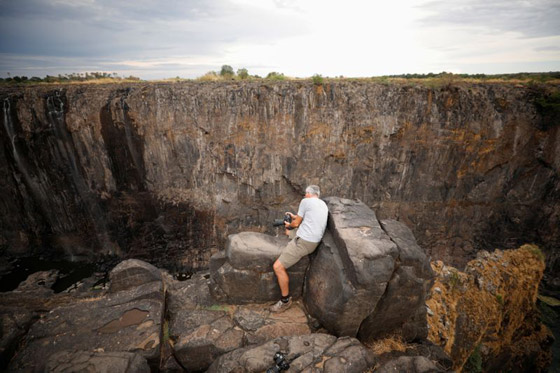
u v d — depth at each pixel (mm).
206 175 18500
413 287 4438
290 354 3719
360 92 17781
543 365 13938
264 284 4984
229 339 4367
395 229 4840
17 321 4285
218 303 5156
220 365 3744
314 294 4684
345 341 3941
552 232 18172
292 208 19516
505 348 13312
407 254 4344
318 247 4781
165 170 18297
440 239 19531
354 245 4230
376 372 3459
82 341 4082
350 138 18297
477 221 19266
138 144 17594
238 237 5328
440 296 12930
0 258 17828
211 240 19516
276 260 4922
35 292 13586
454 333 11781
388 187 19156
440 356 4824
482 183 18578
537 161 17672
